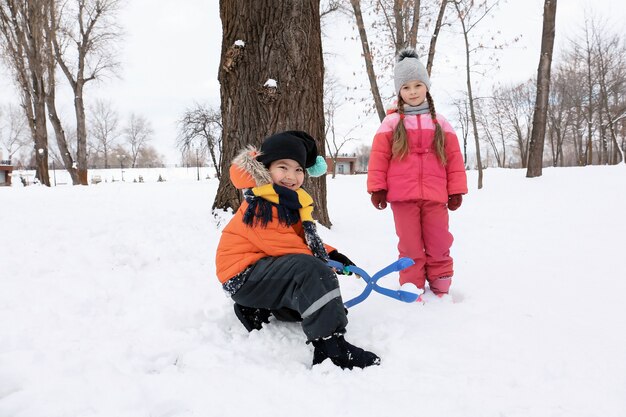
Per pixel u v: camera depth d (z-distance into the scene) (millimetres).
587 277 2943
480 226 5086
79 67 20703
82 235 3293
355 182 12477
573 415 1425
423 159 2635
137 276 2721
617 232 4414
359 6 11766
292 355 1919
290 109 3895
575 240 4137
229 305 2336
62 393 1504
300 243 2045
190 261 3025
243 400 1513
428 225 2670
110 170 52375
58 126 19984
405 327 2115
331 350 1764
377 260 3430
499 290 2723
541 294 2621
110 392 1521
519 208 6496
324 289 1784
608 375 1658
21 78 18984
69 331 1980
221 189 4113
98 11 20719
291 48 3865
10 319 2055
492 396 1534
